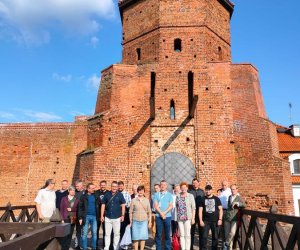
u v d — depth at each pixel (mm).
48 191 9727
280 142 27078
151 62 20656
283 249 6262
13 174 21266
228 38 23266
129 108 19453
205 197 10430
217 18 22516
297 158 25688
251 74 19531
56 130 21906
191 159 18516
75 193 11188
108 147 18500
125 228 11047
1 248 3100
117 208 10391
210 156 18281
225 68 19672
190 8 21312
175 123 19125
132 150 18812
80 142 21516
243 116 18656
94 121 19750
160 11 21484
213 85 19391
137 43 22406
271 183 16984
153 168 18578
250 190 17312
